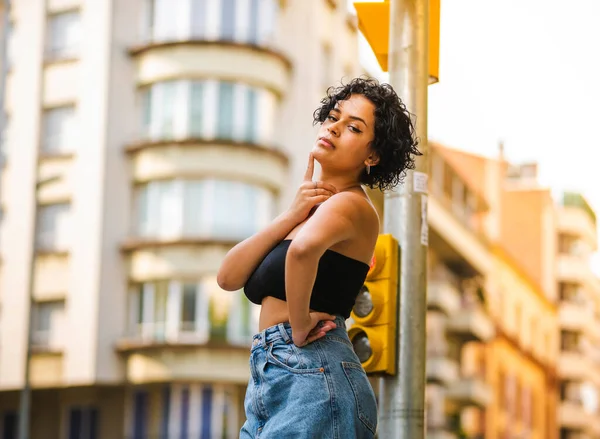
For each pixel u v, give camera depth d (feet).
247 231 106.22
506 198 230.27
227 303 104.63
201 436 104.58
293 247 11.97
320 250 11.98
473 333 153.69
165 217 106.01
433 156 146.82
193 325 103.86
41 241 109.60
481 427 171.01
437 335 147.64
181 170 105.60
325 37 119.34
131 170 107.65
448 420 151.94
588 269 240.12
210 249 104.42
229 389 105.81
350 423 12.06
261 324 12.66
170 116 107.34
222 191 105.81
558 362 227.61
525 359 199.31
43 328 108.17
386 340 21.29
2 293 110.22
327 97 13.65
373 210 12.64
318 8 117.08
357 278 12.59
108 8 109.70
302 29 114.01
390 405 21.50
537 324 212.02
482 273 164.35
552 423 216.54
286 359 12.20
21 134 112.06
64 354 105.70
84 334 104.78
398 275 21.79
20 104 112.68
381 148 13.09
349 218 12.25
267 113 109.70
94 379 103.35
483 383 155.22
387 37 23.41
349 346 12.51
